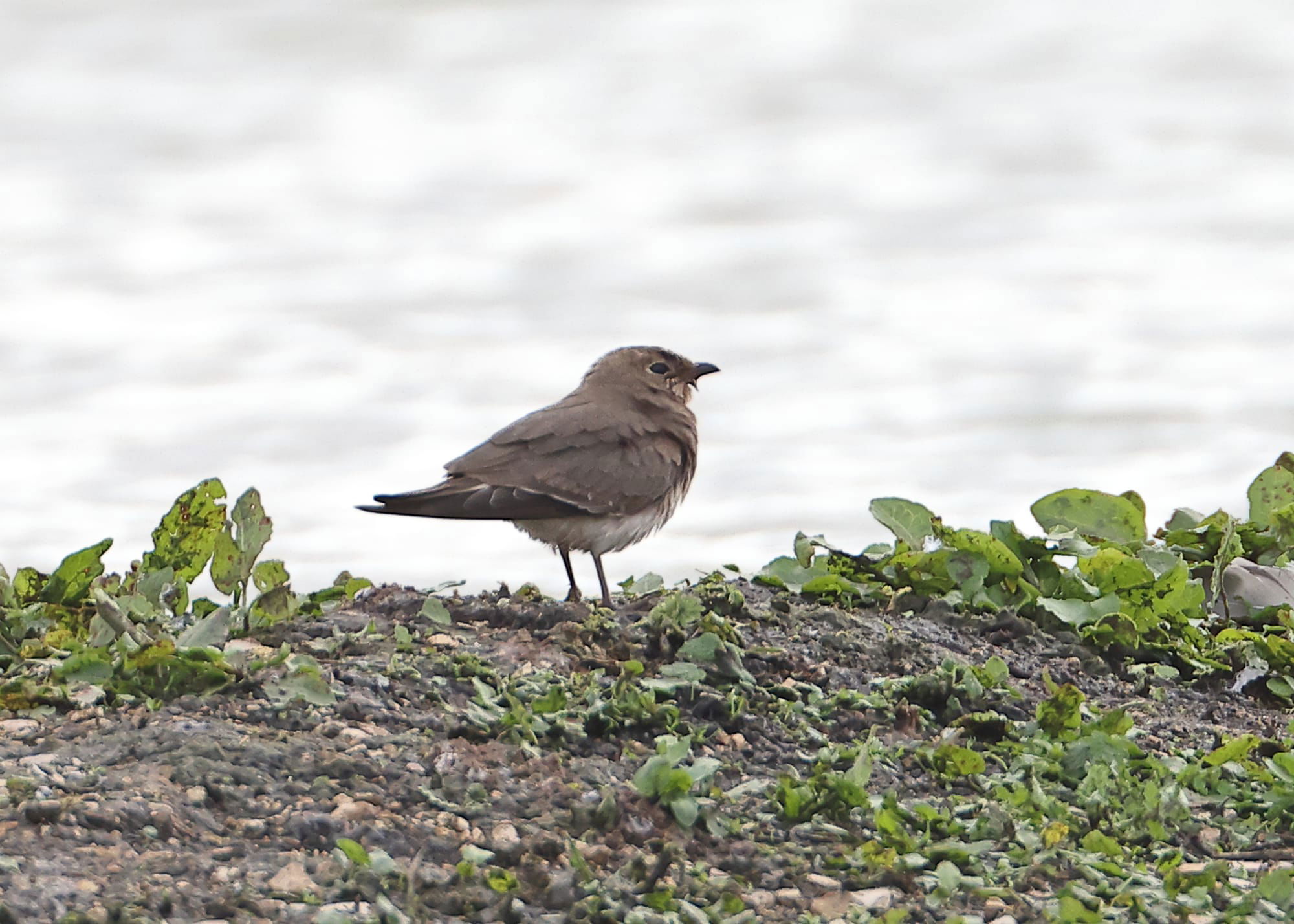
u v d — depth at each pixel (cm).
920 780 1204
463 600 1442
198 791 1045
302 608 1440
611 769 1148
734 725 1238
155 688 1180
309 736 1134
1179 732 1366
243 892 950
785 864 1059
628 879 1015
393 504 1511
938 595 1583
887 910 1011
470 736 1164
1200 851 1140
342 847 987
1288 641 1513
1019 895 1043
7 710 1149
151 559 1461
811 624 1460
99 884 941
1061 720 1285
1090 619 1529
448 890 977
